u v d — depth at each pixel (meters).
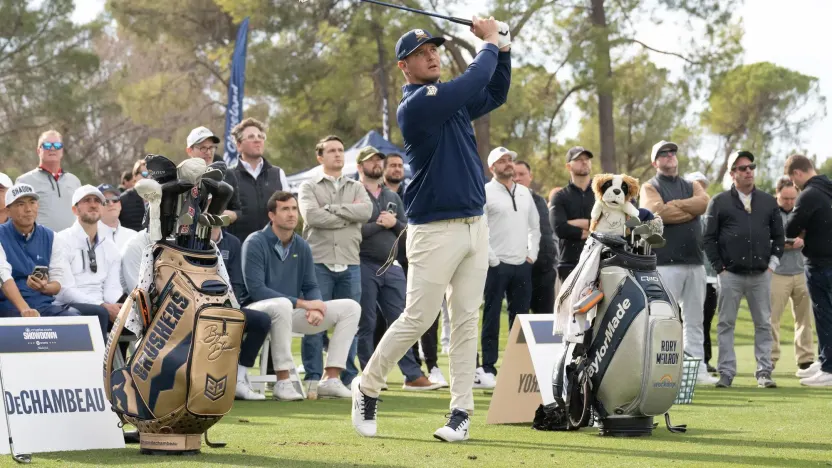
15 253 7.20
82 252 8.00
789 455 4.88
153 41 35.38
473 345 5.53
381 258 9.46
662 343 5.56
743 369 12.13
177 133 38.28
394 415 6.91
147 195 4.64
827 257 9.94
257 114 34.25
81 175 35.22
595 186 5.78
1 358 5.04
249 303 8.52
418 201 5.41
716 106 45.75
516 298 10.25
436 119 5.27
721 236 9.93
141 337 4.71
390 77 30.14
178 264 4.67
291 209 8.52
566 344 5.90
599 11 27.20
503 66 5.68
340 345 8.56
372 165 9.77
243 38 20.00
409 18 27.02
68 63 32.56
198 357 4.60
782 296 11.75
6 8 31.53
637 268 5.65
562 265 10.72
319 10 29.33
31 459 4.72
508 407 6.45
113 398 4.77
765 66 46.34
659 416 6.82
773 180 46.81
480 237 5.50
